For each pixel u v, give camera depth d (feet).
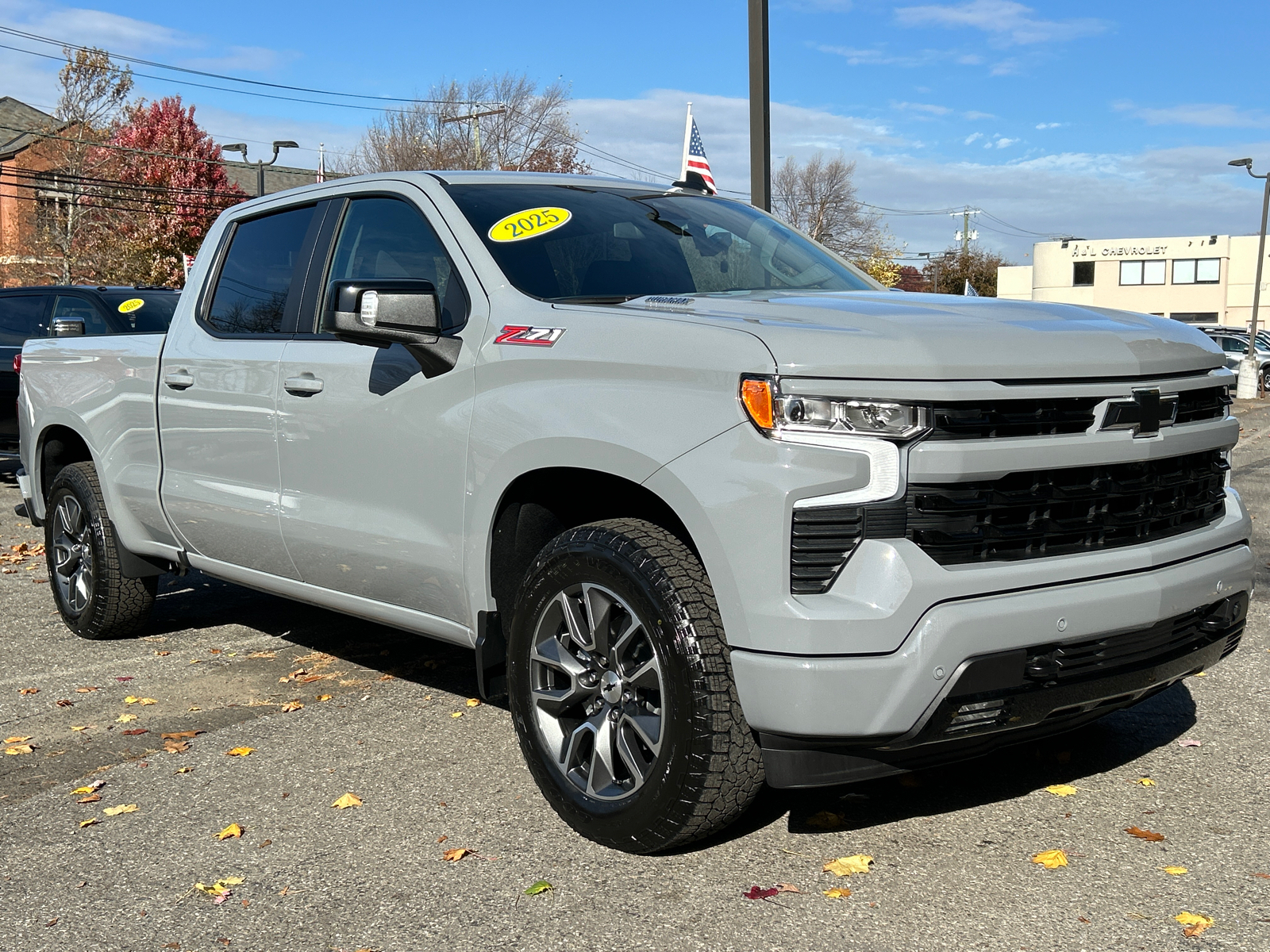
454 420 11.75
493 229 12.55
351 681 16.34
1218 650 11.25
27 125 156.56
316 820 11.57
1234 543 11.46
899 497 9.11
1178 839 10.71
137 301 38.06
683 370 9.81
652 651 10.02
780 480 9.11
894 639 8.99
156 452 16.43
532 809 11.71
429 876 10.29
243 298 15.35
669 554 10.05
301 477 13.80
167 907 9.86
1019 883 9.89
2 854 10.98
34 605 21.72
